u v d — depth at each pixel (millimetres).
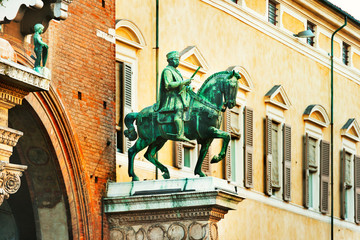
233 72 33156
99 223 33312
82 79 33125
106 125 33969
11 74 25000
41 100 31406
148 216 33250
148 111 33688
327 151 50531
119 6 36844
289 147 47250
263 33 46031
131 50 37312
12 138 25641
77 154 32531
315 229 49062
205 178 32688
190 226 32719
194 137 33312
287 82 47750
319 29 51375
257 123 45031
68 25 32750
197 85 41125
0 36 29438
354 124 53344
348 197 52688
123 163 35750
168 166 38875
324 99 51031
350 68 54031
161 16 39219
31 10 29609
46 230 32625
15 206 33031
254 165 44500
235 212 42656
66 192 32250
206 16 41969
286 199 46594
